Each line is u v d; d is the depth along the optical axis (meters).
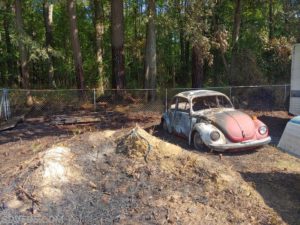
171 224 3.88
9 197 4.29
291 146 5.38
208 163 5.36
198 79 16.14
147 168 4.93
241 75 16.03
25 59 14.90
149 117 11.96
